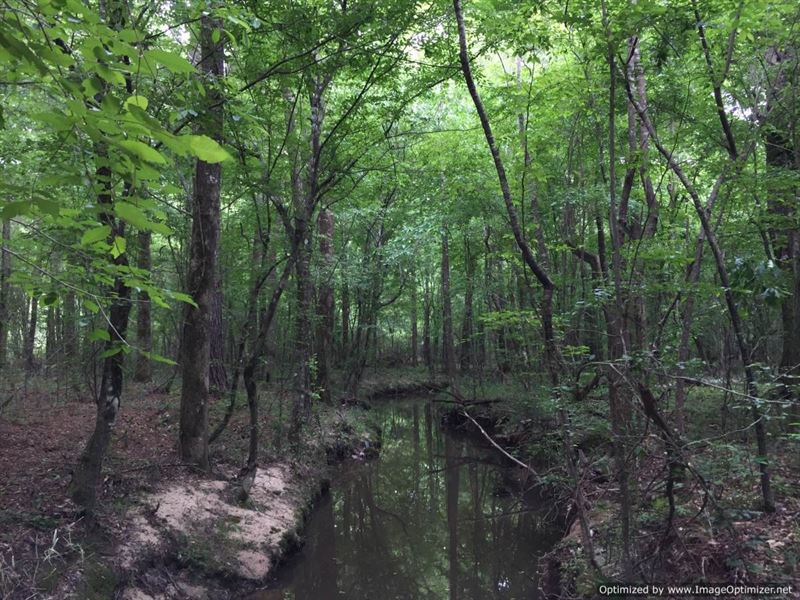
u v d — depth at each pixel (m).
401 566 8.30
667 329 7.12
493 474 12.55
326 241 15.18
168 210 9.34
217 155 1.58
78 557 4.93
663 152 5.70
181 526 6.23
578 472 5.50
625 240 6.85
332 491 10.45
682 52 6.51
